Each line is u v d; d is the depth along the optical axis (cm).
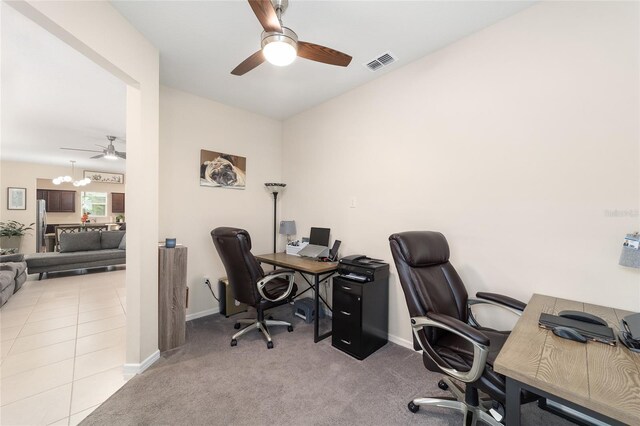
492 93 198
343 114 307
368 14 184
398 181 256
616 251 152
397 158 257
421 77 238
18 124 400
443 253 183
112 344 246
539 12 176
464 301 179
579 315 126
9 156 628
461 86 214
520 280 187
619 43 151
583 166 162
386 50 227
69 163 717
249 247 239
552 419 161
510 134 190
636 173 146
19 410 164
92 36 159
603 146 156
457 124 216
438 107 228
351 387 188
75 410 165
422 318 144
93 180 825
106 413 162
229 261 246
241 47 223
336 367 213
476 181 207
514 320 192
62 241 525
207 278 323
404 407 170
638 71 146
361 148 288
